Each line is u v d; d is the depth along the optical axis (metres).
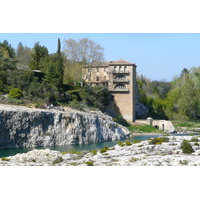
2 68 109.75
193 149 59.22
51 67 115.06
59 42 134.12
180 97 165.38
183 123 145.25
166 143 63.56
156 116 159.12
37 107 94.56
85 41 136.12
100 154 58.06
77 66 137.25
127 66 135.88
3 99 93.19
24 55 157.75
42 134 84.88
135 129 124.12
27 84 107.44
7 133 79.56
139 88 171.75
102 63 141.25
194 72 186.50
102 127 101.38
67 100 114.38
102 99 127.44
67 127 90.44
